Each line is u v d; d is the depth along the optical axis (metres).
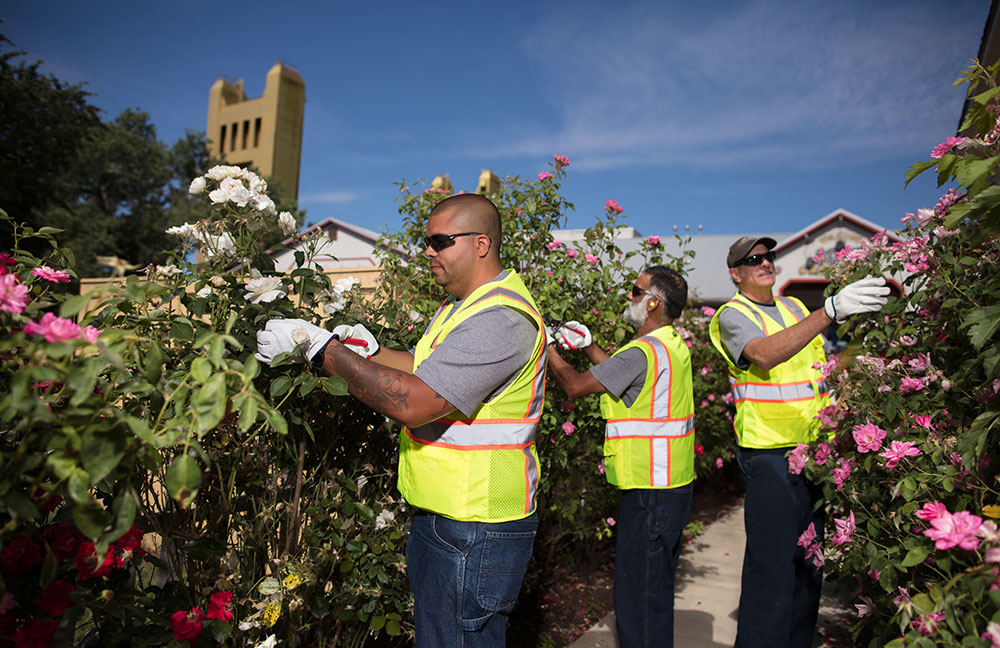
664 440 2.45
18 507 1.08
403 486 1.84
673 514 2.45
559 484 3.50
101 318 1.64
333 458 2.13
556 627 3.39
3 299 1.16
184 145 36.88
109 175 35.25
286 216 1.97
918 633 1.28
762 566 2.66
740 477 7.42
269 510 1.84
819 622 3.45
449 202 1.87
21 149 21.05
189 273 1.89
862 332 2.81
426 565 1.73
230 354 1.71
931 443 1.88
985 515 1.45
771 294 2.93
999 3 2.55
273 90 57.94
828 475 2.34
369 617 2.12
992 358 1.50
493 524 1.67
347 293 2.22
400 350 2.21
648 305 2.65
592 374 2.47
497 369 1.62
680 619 3.53
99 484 1.56
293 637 1.88
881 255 3.09
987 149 1.66
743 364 2.76
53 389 1.39
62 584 1.33
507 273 1.87
